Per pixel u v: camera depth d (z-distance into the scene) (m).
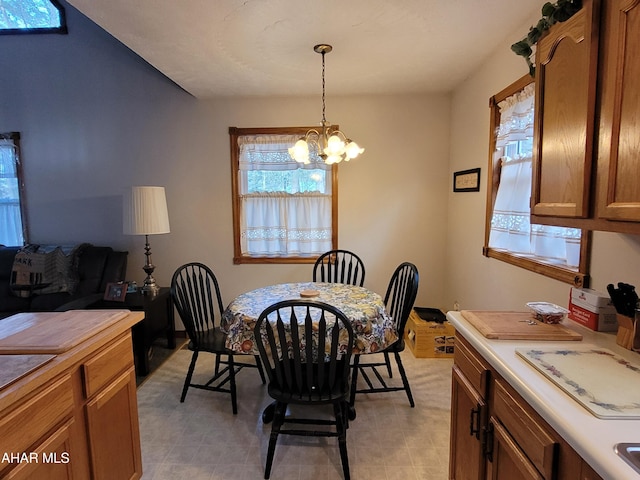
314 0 1.80
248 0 1.78
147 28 2.05
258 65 2.64
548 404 0.88
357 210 3.54
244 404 2.40
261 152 3.47
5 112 3.52
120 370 1.50
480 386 1.28
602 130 1.06
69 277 3.14
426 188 3.50
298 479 1.74
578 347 1.21
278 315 1.69
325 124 2.43
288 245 3.58
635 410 0.84
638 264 1.33
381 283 3.60
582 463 0.78
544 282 1.93
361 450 1.93
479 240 2.79
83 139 3.52
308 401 1.69
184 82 3.00
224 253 3.59
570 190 1.21
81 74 3.46
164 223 3.10
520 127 2.17
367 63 2.63
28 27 3.41
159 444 1.99
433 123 3.44
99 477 1.35
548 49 1.33
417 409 2.31
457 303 3.25
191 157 3.51
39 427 1.06
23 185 3.57
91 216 3.58
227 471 1.79
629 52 0.95
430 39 2.26
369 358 3.02
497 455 1.18
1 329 1.38
